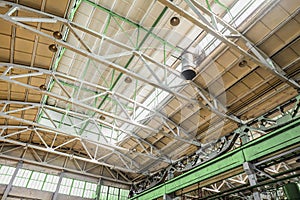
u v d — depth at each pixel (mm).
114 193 14906
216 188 13297
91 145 13469
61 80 9930
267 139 5828
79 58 8906
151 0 7559
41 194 12680
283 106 7082
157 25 8188
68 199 13242
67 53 8844
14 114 10836
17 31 6703
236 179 12977
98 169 15250
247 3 7176
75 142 13727
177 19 6359
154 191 9398
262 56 7234
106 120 12297
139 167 13539
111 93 9008
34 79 8680
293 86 7434
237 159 6379
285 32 6684
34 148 13516
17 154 13000
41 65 8164
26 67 7953
